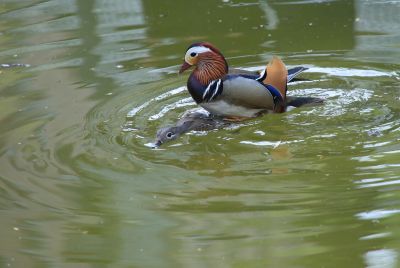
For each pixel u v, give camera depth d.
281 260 8.55
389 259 8.41
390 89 13.54
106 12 18.34
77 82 14.33
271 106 12.88
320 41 15.86
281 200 9.82
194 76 13.05
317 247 8.73
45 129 12.32
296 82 14.16
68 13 18.41
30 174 10.80
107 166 11.01
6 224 9.53
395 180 10.13
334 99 13.28
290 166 10.80
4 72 14.97
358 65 14.62
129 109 13.07
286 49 15.52
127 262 8.65
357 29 16.42
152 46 16.05
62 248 9.02
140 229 9.32
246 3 18.36
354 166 10.64
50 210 9.84
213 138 11.98
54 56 15.74
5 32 17.27
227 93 12.77
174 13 18.00
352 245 8.76
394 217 9.24
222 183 10.38
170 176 10.65
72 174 10.77
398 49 15.27
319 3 18.08
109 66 15.11
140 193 10.18
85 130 12.25
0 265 8.68
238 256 8.64
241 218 9.45
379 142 11.41
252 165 10.91
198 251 8.81
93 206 9.90
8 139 11.99
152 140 11.89
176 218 9.55
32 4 19.25
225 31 16.66
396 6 17.53
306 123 12.41
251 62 14.88
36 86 14.21
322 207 9.59
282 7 17.98
